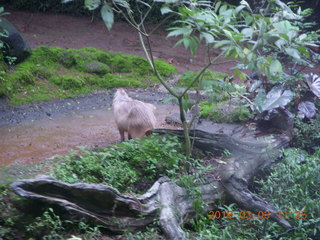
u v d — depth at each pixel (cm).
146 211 388
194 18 366
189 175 454
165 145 494
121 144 505
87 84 991
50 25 1449
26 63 974
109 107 895
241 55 370
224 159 502
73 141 682
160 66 1098
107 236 367
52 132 718
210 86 454
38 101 869
